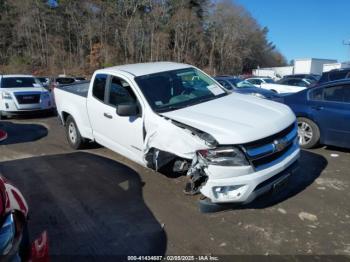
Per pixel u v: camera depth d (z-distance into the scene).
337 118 6.16
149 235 3.83
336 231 3.75
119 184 5.29
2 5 69.19
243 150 3.73
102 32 67.62
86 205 4.63
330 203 4.38
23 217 2.60
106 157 6.70
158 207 4.47
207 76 5.77
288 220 4.00
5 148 7.81
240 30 73.88
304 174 5.36
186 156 4.04
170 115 4.41
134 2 69.44
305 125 6.64
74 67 62.31
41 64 63.22
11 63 62.91
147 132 4.64
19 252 2.43
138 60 66.56
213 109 4.53
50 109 12.46
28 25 66.38
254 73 56.12
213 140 3.80
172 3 69.50
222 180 3.74
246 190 3.75
